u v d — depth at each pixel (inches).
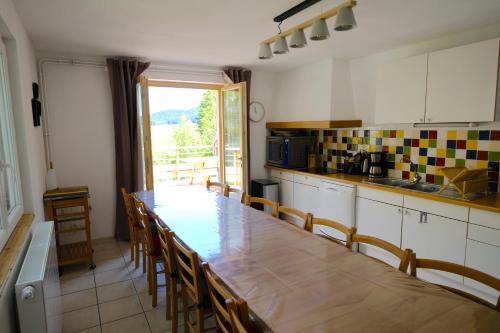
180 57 153.1
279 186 190.4
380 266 62.7
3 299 49.9
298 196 174.1
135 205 121.7
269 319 44.9
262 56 101.5
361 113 157.5
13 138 82.4
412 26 106.3
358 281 56.3
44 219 122.1
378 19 99.3
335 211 147.3
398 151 142.3
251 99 190.7
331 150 178.5
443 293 52.3
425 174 132.2
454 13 94.4
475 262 97.0
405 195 116.3
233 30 111.0
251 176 197.5
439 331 42.4
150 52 143.2
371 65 148.3
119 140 155.3
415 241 114.3
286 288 53.8
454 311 47.1
